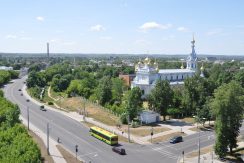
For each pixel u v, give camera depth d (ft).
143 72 592.19
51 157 299.17
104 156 307.37
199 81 483.10
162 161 294.25
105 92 547.49
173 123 435.94
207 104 419.13
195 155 312.09
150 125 424.05
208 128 412.57
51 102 607.78
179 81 638.53
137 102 436.76
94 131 377.50
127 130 400.67
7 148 282.97
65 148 331.36
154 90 456.45
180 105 478.18
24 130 329.93
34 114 507.30
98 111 513.45
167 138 368.48
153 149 330.75
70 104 593.01
